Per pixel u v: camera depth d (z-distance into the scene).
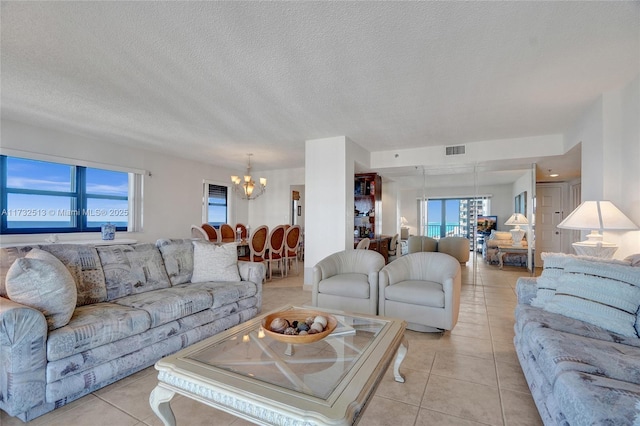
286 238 5.88
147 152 5.61
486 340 2.80
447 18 1.90
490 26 1.97
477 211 5.72
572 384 1.23
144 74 2.65
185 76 2.68
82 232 4.75
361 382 1.35
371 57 2.35
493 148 4.74
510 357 2.46
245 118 3.77
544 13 1.84
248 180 6.29
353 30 2.02
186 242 3.37
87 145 4.71
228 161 6.67
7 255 2.12
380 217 6.38
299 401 1.20
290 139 4.77
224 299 2.85
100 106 3.41
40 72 2.62
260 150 5.57
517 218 5.82
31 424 1.64
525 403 1.85
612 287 1.84
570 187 6.88
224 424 1.67
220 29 2.02
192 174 6.56
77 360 1.81
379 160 5.53
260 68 2.54
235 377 1.38
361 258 3.73
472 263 5.61
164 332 2.31
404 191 6.29
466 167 5.36
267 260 5.50
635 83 2.66
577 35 2.06
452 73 2.60
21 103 3.34
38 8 1.81
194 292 2.66
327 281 3.34
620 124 2.89
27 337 1.63
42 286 1.79
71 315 1.91
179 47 2.24
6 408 1.62
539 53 2.29
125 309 2.20
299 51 2.28
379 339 1.82
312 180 4.76
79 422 1.67
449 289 2.82
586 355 1.44
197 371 1.42
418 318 2.93
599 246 2.76
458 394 1.94
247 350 1.77
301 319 2.10
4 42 2.17
